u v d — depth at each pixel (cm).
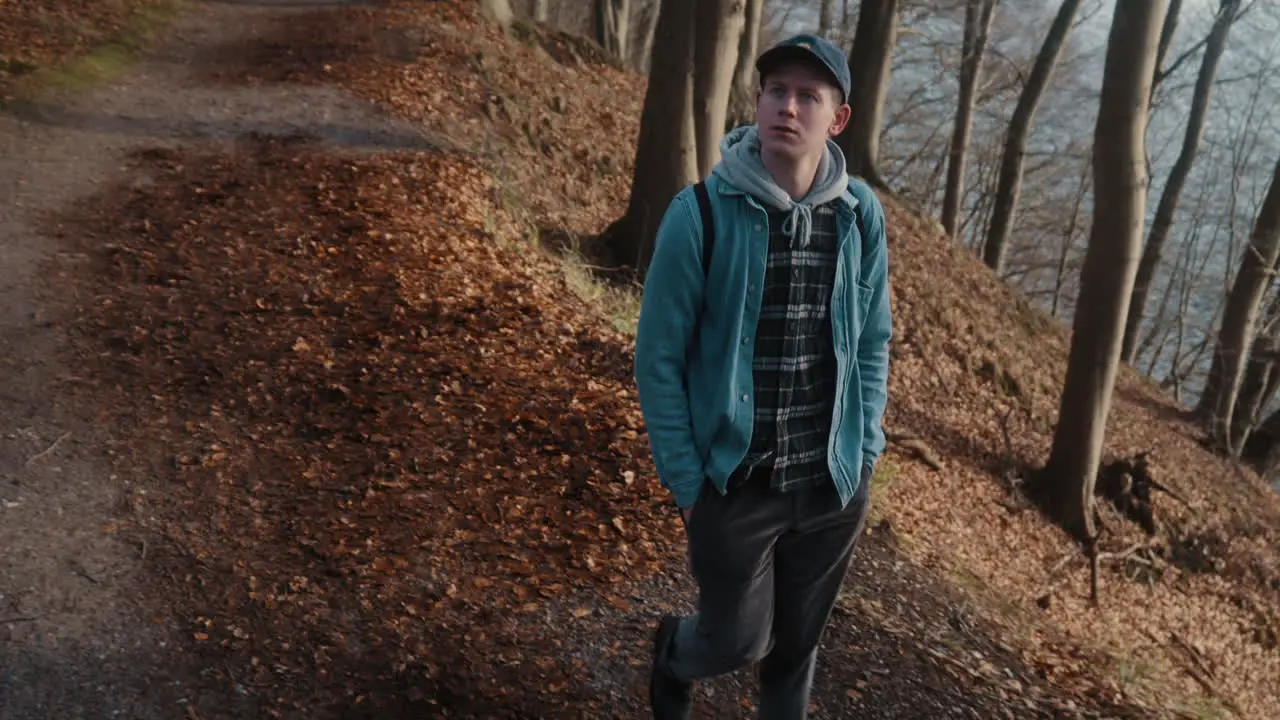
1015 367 1375
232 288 605
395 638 327
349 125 1002
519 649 332
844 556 235
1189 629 947
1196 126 1959
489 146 1087
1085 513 1022
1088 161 2934
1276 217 1570
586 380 572
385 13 1462
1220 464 1519
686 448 215
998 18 2636
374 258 683
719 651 235
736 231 208
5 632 303
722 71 946
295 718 285
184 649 308
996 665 394
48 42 1126
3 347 503
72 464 411
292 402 489
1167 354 3716
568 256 919
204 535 373
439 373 539
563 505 435
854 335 222
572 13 3397
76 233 662
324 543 378
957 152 2030
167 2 1430
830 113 209
